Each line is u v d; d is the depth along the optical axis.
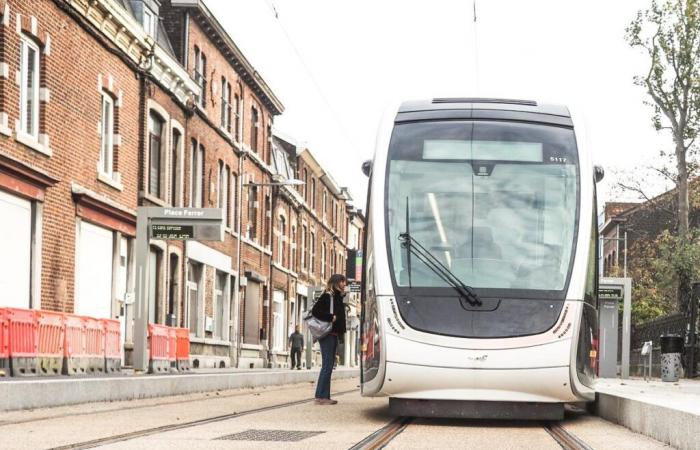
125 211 24.20
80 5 21.30
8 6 18.03
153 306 27.11
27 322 15.50
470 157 10.82
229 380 18.28
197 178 31.34
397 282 10.30
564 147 10.95
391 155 10.97
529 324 10.00
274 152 45.06
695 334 29.28
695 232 35.66
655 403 9.36
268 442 8.03
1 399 10.52
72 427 9.15
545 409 10.14
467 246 10.40
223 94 35.03
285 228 47.28
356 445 7.86
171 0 30.16
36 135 19.52
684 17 34.06
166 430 9.05
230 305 36.47
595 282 10.88
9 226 18.44
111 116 23.92
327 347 13.48
